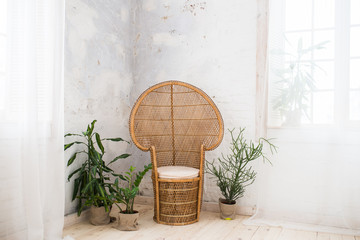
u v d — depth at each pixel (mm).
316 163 2711
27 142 2016
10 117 1985
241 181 3092
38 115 2141
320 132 2701
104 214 2711
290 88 2811
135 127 3047
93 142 2986
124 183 3490
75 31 2805
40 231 2043
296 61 2809
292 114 2791
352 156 2617
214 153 3221
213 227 2684
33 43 2047
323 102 2715
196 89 3047
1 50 1984
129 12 3600
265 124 2869
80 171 2693
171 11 3482
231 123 3174
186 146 3197
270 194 2834
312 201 2717
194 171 2832
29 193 2008
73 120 2789
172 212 2752
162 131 3238
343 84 2637
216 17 3271
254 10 3109
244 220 2869
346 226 2598
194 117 3182
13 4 1994
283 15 2875
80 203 2705
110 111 3275
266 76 2885
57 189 2236
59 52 2262
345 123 2635
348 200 2619
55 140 2229
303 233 2555
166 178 2729
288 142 2793
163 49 3510
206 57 3307
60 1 2262
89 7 2971
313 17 2785
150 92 3162
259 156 2859
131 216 2564
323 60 2736
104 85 3184
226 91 3209
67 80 2719
